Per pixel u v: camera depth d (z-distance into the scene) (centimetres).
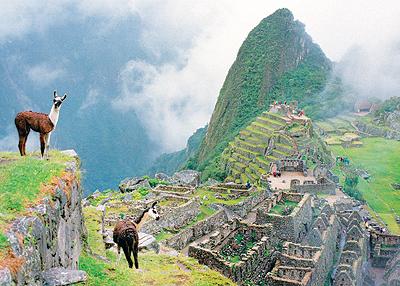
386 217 9319
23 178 2064
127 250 2288
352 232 6688
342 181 10819
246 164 10906
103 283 2325
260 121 13075
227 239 4947
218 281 2945
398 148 14950
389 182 11819
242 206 6103
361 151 14725
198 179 9162
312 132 12412
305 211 6291
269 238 5225
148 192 6344
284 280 4497
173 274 2806
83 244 2675
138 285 2464
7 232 1648
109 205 5231
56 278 1852
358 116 19025
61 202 2155
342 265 5438
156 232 4634
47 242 1919
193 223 5259
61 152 2683
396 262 6309
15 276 1538
